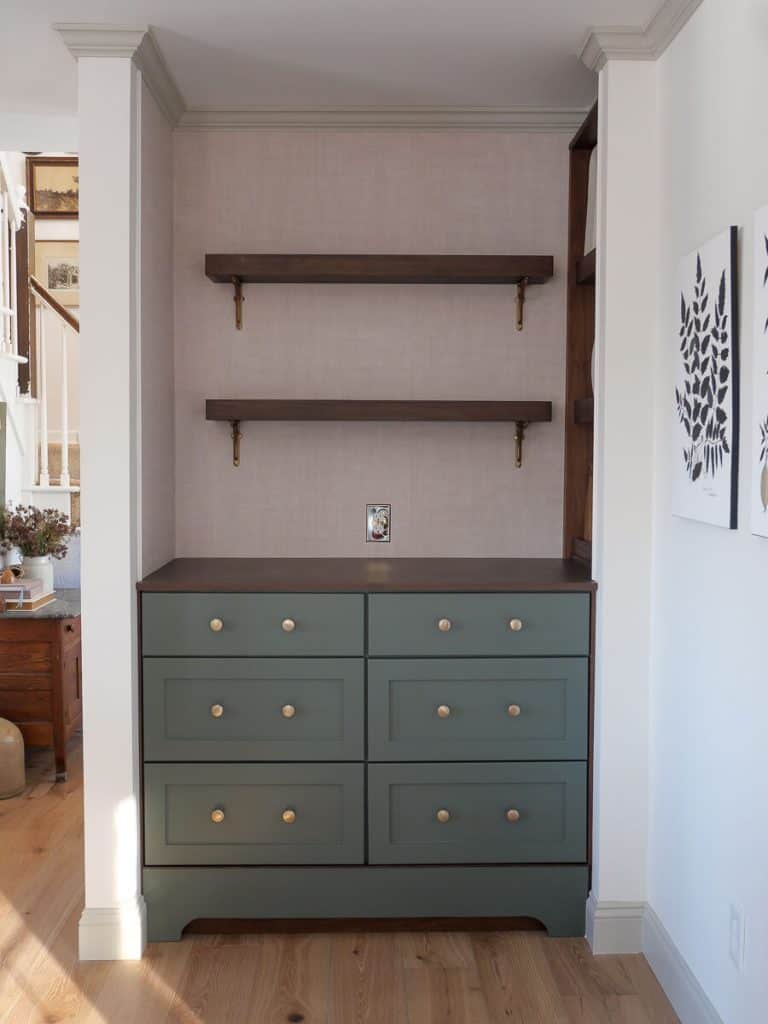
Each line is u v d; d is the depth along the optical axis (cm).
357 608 283
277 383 335
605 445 275
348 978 267
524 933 294
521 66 291
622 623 278
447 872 288
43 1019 247
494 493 338
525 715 286
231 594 283
